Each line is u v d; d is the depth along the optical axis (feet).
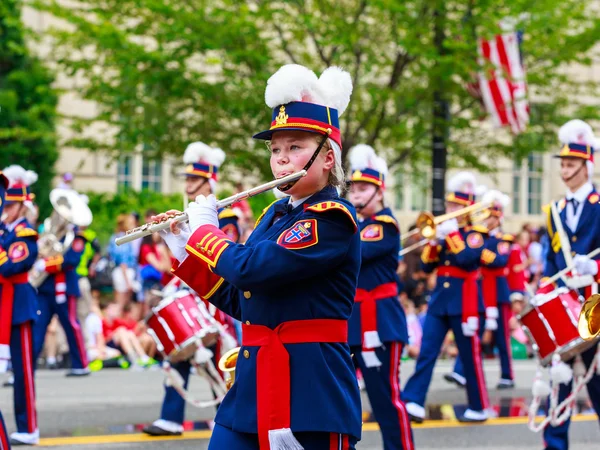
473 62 108.88
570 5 123.34
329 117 32.86
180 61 109.50
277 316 31.91
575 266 57.00
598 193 59.36
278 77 32.55
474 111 121.19
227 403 32.83
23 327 63.26
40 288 91.76
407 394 73.56
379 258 58.70
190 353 61.77
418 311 123.34
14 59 148.15
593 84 130.52
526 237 145.48
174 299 61.52
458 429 71.15
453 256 76.38
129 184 170.50
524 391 93.76
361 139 124.06
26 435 62.95
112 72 119.34
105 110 120.37
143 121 114.52
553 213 59.98
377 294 58.49
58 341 109.50
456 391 92.58
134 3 111.34
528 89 120.47
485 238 79.97
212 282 34.37
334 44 108.78
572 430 71.10
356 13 113.09
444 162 119.55
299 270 31.19
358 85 117.39
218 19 110.32
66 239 89.71
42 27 153.89
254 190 32.94
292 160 32.60
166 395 66.90
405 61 114.62
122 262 113.60
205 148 67.15
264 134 33.32
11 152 147.64
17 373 63.16
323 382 31.55
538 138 126.93
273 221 33.65
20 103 149.89
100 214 151.94
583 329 41.81
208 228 32.68
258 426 31.42
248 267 31.17
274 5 115.34
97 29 110.01
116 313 112.16
